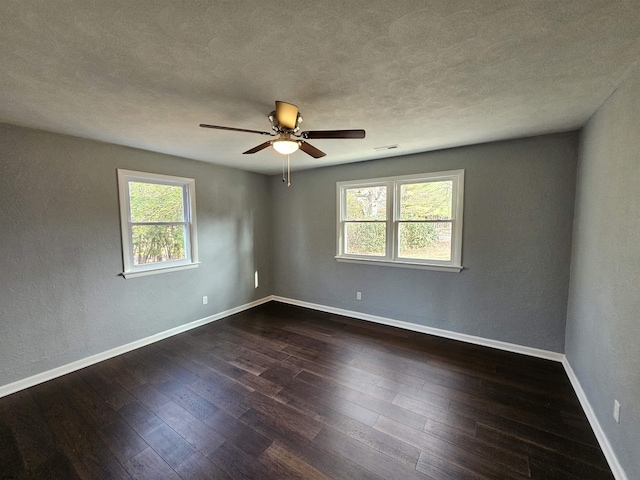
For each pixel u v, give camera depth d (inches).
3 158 96.9
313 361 120.5
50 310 108.2
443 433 79.4
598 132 87.0
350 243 175.9
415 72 67.1
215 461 70.5
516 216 123.6
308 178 187.3
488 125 104.2
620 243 68.9
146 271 136.2
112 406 91.4
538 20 49.4
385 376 108.5
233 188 179.5
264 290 205.3
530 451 72.9
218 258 171.5
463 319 139.3
